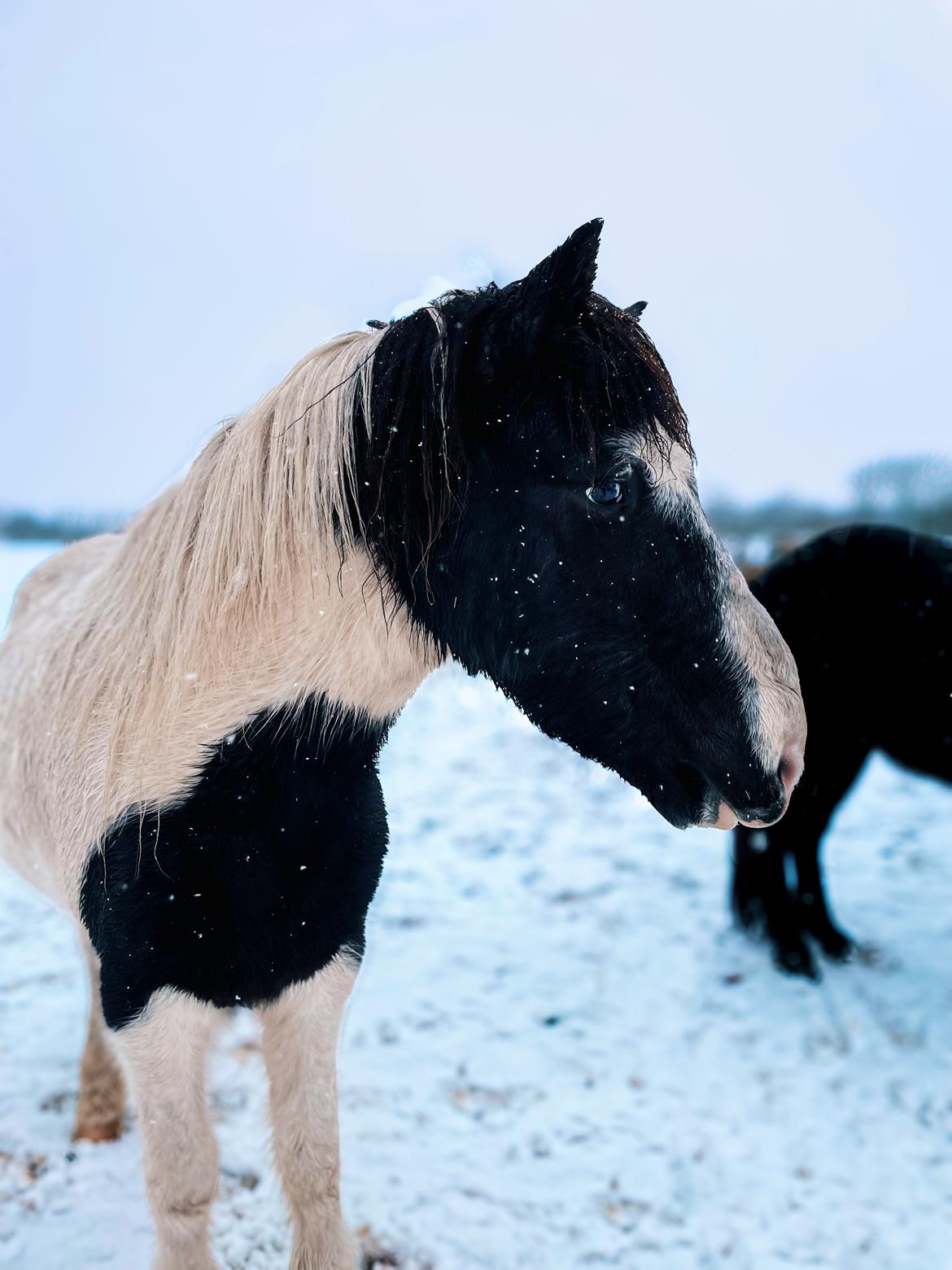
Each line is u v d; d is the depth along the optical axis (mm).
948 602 3656
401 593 1609
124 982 1649
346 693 1656
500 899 4414
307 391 1648
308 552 1604
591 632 1589
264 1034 1870
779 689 1627
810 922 3934
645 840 5078
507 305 1520
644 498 1536
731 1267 2393
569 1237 2447
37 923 4051
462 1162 2689
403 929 4113
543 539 1563
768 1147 2824
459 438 1532
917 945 3996
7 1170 2521
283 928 1696
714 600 1569
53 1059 3057
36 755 2012
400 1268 2305
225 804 1619
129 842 1637
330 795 1688
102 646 1851
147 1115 1689
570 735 1690
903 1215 2578
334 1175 1878
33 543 14469
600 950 3947
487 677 1707
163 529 1766
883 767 6348
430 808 5559
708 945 3990
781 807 1646
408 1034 3311
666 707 1604
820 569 3838
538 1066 3160
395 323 1631
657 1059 3227
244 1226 2355
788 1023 3443
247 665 1632
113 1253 2254
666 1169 2717
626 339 1522
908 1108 3002
